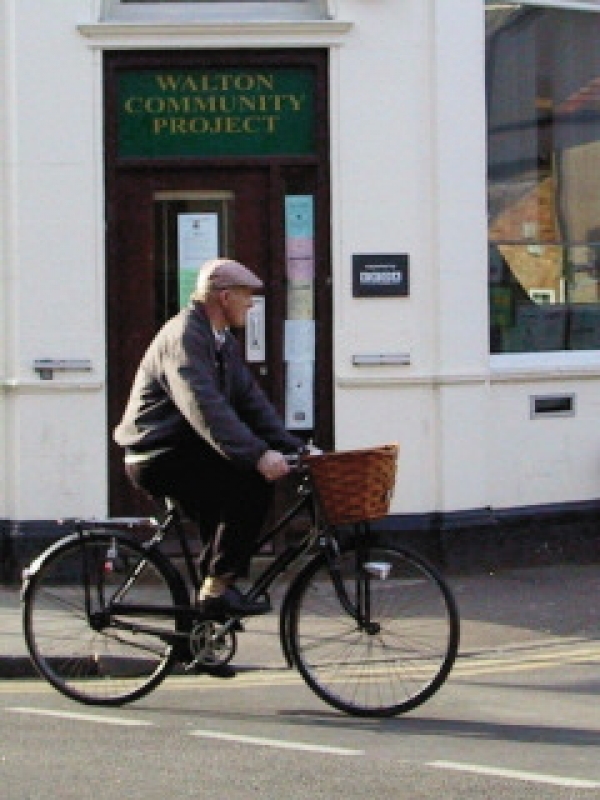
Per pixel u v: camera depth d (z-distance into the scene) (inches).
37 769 339.0
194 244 584.4
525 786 323.3
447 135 581.6
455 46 582.2
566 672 444.8
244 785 325.4
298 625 398.0
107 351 575.8
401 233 580.4
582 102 631.8
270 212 582.2
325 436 583.2
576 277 629.9
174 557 507.2
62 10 567.8
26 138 567.5
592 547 618.2
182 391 379.9
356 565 394.3
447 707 403.5
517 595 551.2
